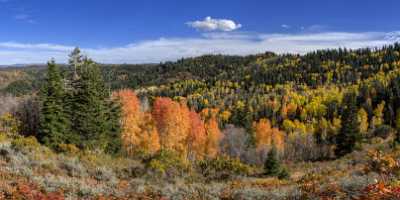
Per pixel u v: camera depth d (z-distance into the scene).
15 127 49.28
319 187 16.39
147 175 25.97
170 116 64.75
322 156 86.75
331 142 97.75
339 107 144.12
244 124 128.62
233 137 86.88
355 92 161.38
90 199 15.72
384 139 93.06
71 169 23.55
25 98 61.12
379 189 13.30
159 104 65.81
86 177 22.78
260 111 158.88
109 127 49.12
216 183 25.31
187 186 19.94
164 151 31.23
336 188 15.13
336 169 27.39
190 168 30.27
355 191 14.26
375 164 21.14
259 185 23.14
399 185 13.80
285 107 156.12
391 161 19.92
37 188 15.95
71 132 42.34
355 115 77.25
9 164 20.31
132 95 61.59
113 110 51.75
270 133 93.88
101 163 27.34
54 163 23.47
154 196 17.48
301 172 40.56
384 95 143.38
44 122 41.03
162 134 64.56
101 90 53.41
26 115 55.38
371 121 115.00
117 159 30.62
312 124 128.25
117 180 23.25
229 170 32.91
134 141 58.03
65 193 16.06
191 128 72.38
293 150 93.31
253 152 83.31
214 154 76.12
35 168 21.25
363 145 68.88
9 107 61.97
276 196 16.22
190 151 68.75
